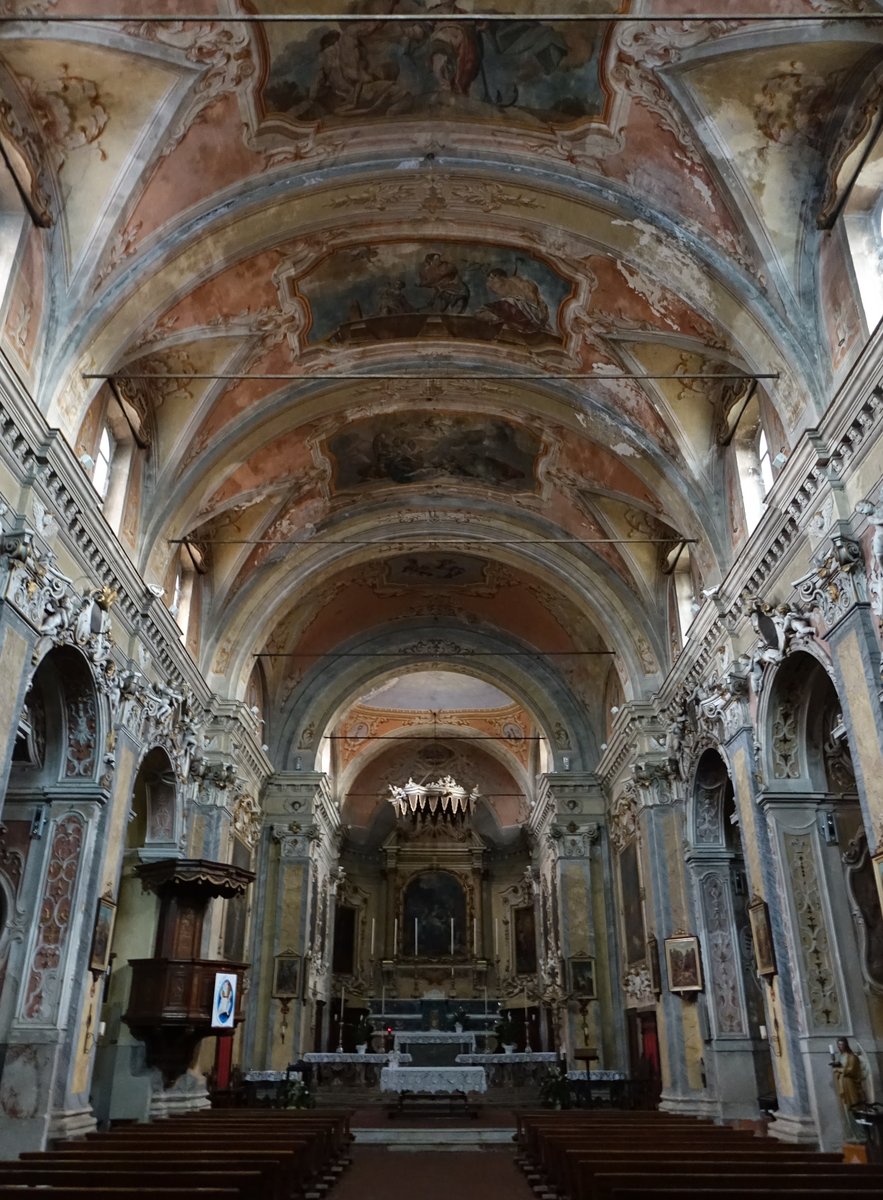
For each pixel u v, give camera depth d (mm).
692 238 12336
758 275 12016
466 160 12789
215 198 12234
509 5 10648
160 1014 14234
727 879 16969
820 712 13273
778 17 8977
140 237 11836
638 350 14945
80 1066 11812
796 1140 11703
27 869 11969
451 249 14438
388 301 15430
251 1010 22688
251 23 10414
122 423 14266
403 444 19453
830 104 10812
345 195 13148
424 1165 12562
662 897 18125
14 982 11438
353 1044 31031
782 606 12500
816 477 11344
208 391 15180
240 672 20000
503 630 26891
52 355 11297
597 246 13406
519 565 21609
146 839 16469
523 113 12180
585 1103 21375
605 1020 23047
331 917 29812
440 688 33844
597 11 10508
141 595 14281
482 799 37844
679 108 11055
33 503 10500
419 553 23859
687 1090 16547
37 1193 5680
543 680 26906
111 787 12961
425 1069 20078
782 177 11484
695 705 16797
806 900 12516
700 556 16484
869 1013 11906
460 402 17812
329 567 21656
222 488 17328
